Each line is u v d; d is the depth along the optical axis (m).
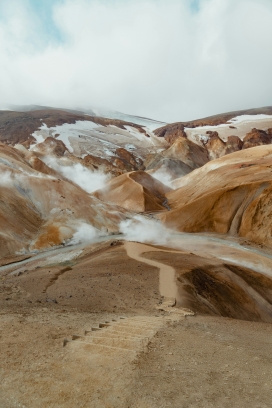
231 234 66.50
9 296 22.73
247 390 7.49
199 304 24.30
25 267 46.00
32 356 8.98
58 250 58.41
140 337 11.27
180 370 8.42
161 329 13.18
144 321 14.86
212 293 29.09
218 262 39.00
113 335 11.38
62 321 13.40
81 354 9.09
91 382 7.54
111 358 8.82
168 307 20.58
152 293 24.30
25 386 7.39
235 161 116.06
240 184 74.25
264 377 8.45
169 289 25.52
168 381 7.70
